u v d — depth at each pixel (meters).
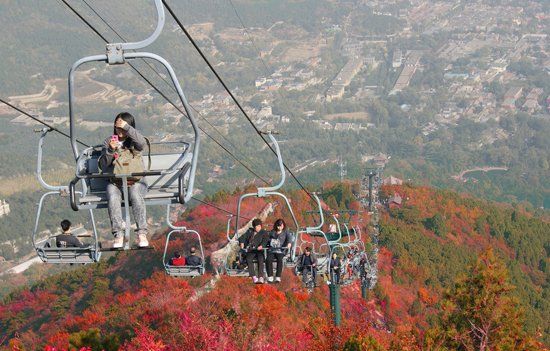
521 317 25.31
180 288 43.16
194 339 26.86
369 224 72.19
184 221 69.44
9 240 166.12
